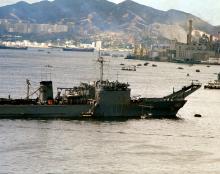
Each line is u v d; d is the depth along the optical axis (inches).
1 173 7829.7
